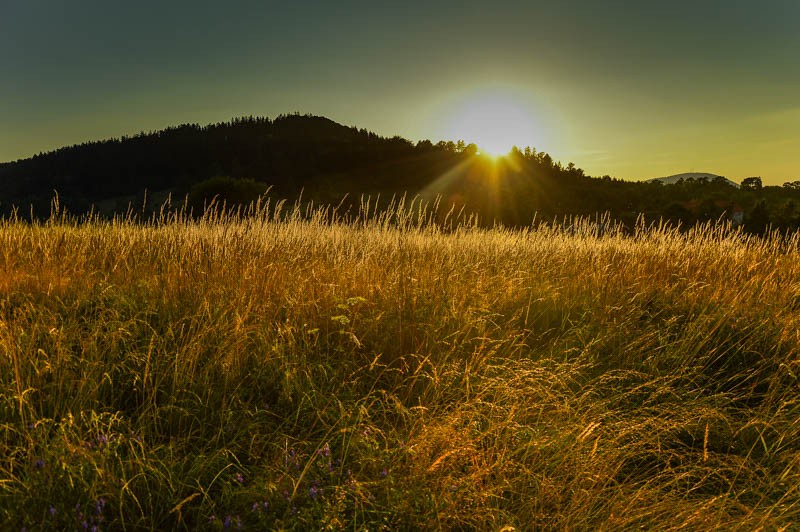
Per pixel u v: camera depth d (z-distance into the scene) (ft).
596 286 22.35
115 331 13.25
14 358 10.71
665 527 8.64
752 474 10.47
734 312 19.11
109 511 8.14
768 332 17.57
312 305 16.56
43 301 15.47
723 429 12.67
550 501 9.21
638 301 20.71
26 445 9.23
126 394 11.88
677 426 11.86
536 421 11.68
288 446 10.18
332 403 11.56
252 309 15.87
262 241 24.03
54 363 11.66
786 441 12.16
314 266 21.24
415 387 13.10
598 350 16.19
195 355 12.75
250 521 8.00
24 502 7.70
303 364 12.82
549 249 30.30
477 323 16.17
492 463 9.86
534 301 20.11
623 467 11.01
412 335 14.98
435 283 19.75
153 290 17.53
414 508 8.45
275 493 8.34
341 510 8.09
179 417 10.73
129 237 24.62
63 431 8.84
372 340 15.16
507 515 8.63
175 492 8.53
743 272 25.17
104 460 8.42
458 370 13.43
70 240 23.81
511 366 13.78
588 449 10.50
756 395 14.12
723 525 8.84
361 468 9.29
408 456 9.64
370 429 10.30
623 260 26.76
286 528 7.66
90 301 16.15
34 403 10.66
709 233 31.58
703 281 23.16
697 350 16.11
